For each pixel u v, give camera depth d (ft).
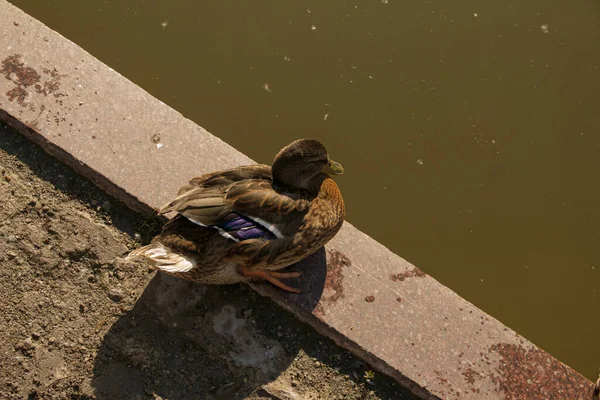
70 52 17.57
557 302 19.89
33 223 16.02
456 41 22.91
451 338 15.92
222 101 21.63
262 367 15.37
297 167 14.60
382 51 22.62
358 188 20.66
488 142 21.56
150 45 22.24
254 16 22.80
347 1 23.17
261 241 13.87
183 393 14.94
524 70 22.65
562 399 15.72
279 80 22.02
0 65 16.98
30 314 15.23
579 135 21.85
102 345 15.14
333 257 16.30
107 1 22.54
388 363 15.47
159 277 15.83
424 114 21.83
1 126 16.85
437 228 20.43
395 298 16.10
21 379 14.69
